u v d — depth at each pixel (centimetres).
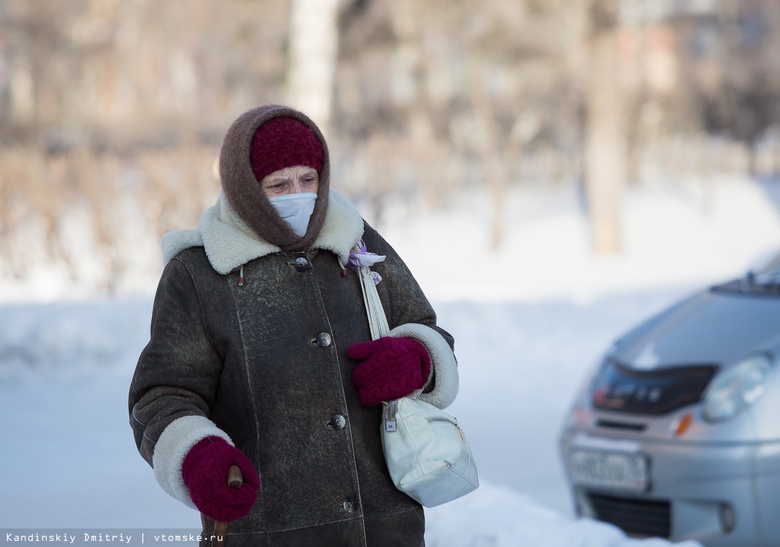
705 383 1700
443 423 920
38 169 5162
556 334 3922
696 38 12369
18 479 2231
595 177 8150
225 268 901
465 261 7800
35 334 3431
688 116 11194
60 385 3200
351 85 10425
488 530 1425
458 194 10062
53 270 5044
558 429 2784
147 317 3656
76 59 10581
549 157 10794
